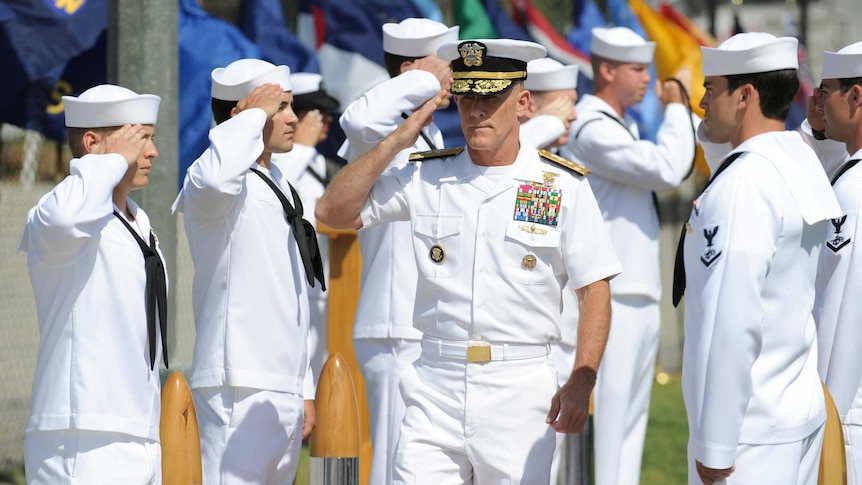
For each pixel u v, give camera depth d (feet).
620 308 77.15
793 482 45.50
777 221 44.55
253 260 54.95
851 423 52.47
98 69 81.51
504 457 48.01
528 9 117.70
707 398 44.04
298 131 81.51
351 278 72.13
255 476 54.80
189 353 95.61
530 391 48.26
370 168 48.21
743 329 43.47
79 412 46.93
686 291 46.01
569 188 48.70
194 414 49.42
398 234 66.33
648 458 97.86
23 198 125.80
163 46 69.26
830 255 52.75
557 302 49.26
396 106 61.46
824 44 215.31
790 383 45.96
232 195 53.47
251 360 54.75
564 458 63.67
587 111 78.84
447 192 48.98
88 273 47.60
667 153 76.74
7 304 124.16
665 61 116.98
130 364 47.98
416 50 66.28
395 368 66.28
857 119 54.75
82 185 46.11
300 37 100.27
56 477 47.32
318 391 51.70
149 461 48.60
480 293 48.08
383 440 66.64
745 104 47.57
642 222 78.28
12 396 99.86
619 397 77.00
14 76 78.18
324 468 51.19
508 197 48.47
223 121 57.67
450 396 48.57
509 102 47.98
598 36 80.59
